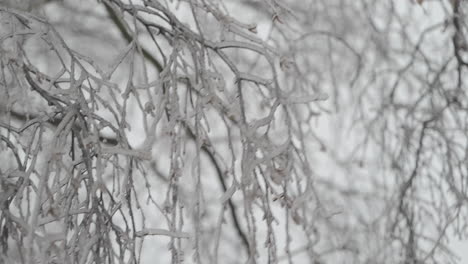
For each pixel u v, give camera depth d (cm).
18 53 309
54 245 260
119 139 299
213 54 554
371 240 543
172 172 299
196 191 286
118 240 290
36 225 254
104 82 298
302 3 588
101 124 302
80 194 497
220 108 308
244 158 290
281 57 325
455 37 508
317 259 289
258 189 289
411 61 521
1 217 263
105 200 499
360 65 526
